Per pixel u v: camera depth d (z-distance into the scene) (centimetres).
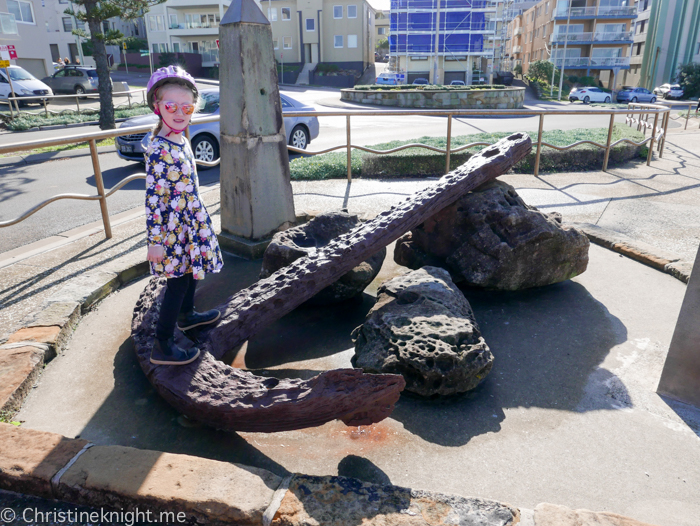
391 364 290
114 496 200
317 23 4872
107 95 1552
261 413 230
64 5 4506
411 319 310
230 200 522
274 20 4978
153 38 4894
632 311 398
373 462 241
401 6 4372
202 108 1042
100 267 450
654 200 702
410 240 477
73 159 1180
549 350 345
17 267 464
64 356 330
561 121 2138
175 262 246
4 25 2686
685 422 272
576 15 4812
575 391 300
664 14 5212
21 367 296
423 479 230
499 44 5403
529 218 414
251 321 312
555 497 220
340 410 225
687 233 560
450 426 269
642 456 246
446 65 4600
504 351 344
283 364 331
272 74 491
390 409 232
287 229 494
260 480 203
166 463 212
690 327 278
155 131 252
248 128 480
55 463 213
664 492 224
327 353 343
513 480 230
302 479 203
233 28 458
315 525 182
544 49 5409
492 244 414
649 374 316
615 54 4894
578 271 439
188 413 255
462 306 337
